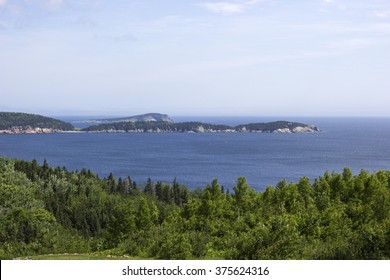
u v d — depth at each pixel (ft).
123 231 232.53
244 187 237.04
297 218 160.97
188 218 242.37
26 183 516.73
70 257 143.02
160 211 348.79
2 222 330.75
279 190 218.59
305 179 234.38
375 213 171.94
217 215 224.53
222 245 160.86
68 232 389.19
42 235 311.88
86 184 562.25
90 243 266.57
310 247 118.21
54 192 523.70
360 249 103.81
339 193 216.33
